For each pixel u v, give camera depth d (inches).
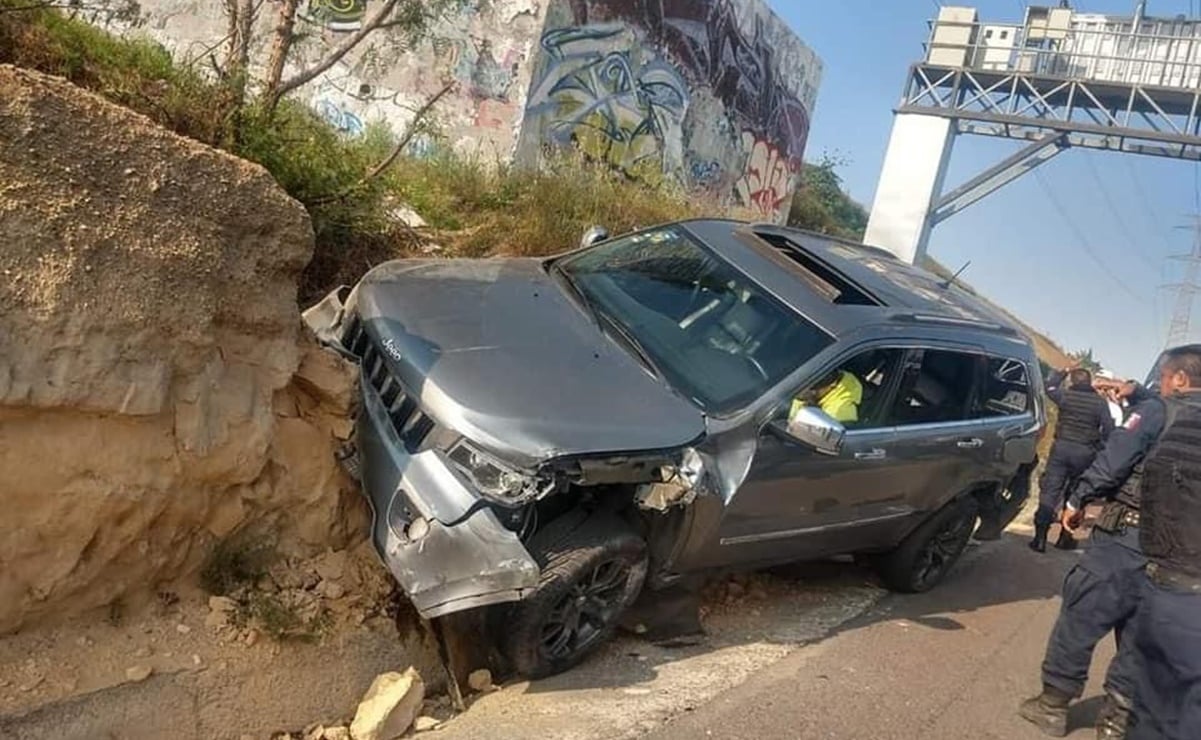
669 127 637.3
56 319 121.6
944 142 959.0
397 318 176.4
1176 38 893.2
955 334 237.0
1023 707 201.8
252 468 144.9
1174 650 158.1
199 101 219.9
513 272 214.1
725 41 695.7
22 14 220.5
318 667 145.9
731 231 238.8
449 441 155.4
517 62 480.4
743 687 184.9
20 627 124.1
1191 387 171.2
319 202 239.5
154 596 138.4
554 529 165.9
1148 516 164.1
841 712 183.9
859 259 253.1
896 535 247.9
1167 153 891.4
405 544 153.4
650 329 201.0
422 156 389.4
